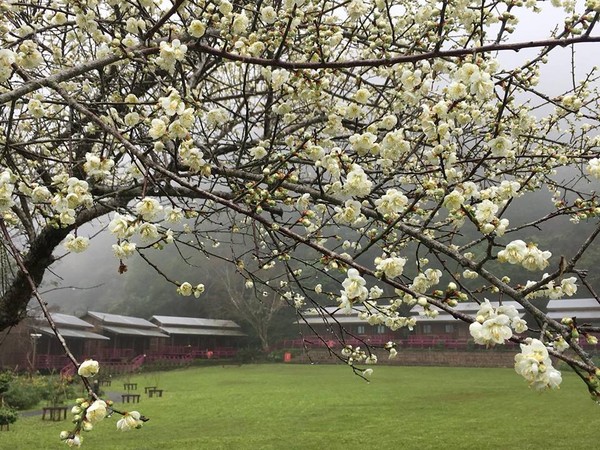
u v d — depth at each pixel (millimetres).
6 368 28594
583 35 2504
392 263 2055
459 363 33688
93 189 4207
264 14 3129
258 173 4137
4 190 2305
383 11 3691
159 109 2865
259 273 27078
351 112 3305
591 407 14180
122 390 23984
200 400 18656
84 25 3258
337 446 10367
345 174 2695
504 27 2816
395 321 3750
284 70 2957
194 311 54531
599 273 37156
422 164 3646
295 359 39219
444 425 12273
